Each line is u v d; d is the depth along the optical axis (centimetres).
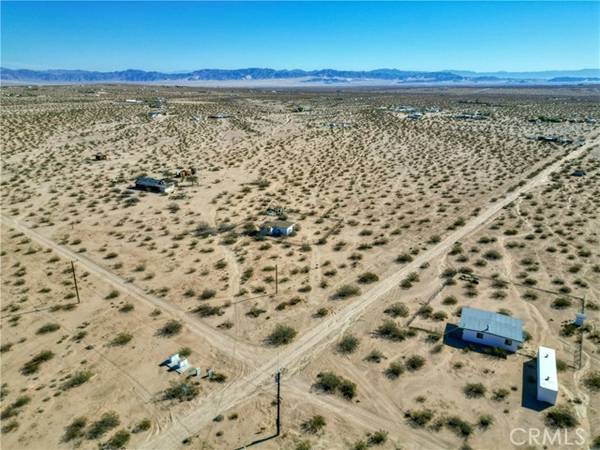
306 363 3106
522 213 5988
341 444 2436
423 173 8138
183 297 3953
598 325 3503
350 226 5628
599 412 2648
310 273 4400
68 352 3209
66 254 4791
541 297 3922
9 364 3075
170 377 2956
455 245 5019
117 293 4000
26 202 6431
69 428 2533
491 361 3109
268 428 2545
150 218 5856
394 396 2794
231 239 5166
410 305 3828
